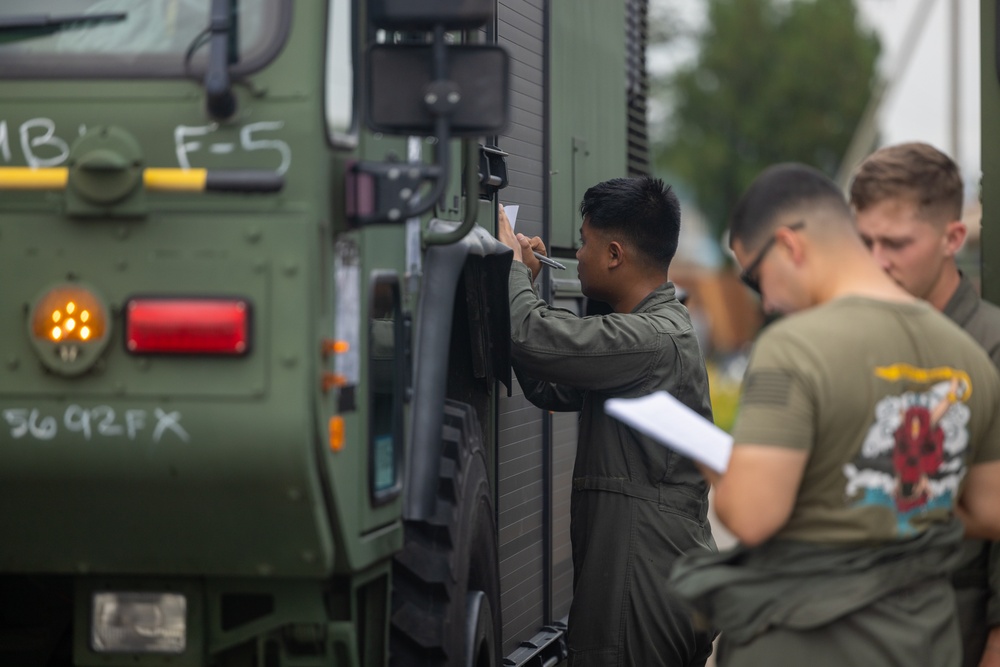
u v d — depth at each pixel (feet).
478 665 36.52
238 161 26.91
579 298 53.62
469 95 28.37
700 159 363.97
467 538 34.73
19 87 27.40
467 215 33.91
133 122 27.17
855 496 26.35
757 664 26.81
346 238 28.63
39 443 26.55
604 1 58.59
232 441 26.20
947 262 31.73
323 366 27.04
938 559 27.12
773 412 26.04
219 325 25.99
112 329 26.35
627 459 41.81
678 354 41.47
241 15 27.32
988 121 37.88
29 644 32.76
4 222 26.63
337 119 28.37
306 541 27.40
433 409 33.32
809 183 27.76
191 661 28.84
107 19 27.86
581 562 42.73
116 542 27.84
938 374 26.99
